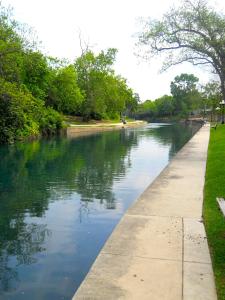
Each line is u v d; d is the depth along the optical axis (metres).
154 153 23.81
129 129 60.72
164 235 6.77
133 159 20.77
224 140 26.12
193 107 110.44
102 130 55.78
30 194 11.88
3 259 6.76
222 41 18.70
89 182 13.88
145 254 5.93
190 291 4.80
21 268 6.39
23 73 41.50
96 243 7.56
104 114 75.06
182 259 5.75
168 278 5.14
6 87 29.56
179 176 12.70
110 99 73.94
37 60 42.00
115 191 12.39
